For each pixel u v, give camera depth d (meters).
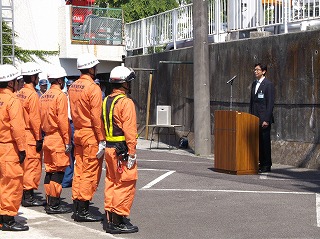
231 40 20.27
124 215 9.95
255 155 15.88
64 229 10.09
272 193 12.91
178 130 24.03
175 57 24.31
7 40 31.11
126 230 9.94
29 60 31.83
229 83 20.17
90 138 10.86
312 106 16.73
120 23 31.78
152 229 10.20
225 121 15.99
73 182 11.11
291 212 11.11
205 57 20.41
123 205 9.89
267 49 18.25
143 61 27.84
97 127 10.76
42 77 14.66
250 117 15.79
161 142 25.41
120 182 9.85
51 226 10.34
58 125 11.80
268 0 18.72
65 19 31.56
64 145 11.84
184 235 9.77
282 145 17.70
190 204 12.05
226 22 20.98
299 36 17.06
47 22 32.34
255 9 19.27
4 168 9.95
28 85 12.40
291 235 9.56
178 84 24.05
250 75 19.08
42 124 11.99
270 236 9.52
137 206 11.98
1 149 9.98
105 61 32.31
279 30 18.95
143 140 26.47
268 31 19.56
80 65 10.93
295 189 13.38
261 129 16.03
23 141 9.95
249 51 19.06
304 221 10.43
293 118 17.34
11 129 9.89
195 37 20.48
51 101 11.78
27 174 12.58
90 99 10.75
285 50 17.55
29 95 12.33
